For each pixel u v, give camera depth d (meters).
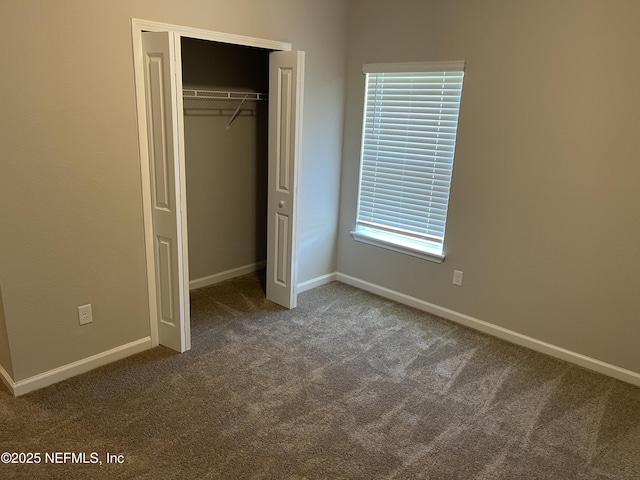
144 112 2.75
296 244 3.64
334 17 3.74
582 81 2.81
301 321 3.59
